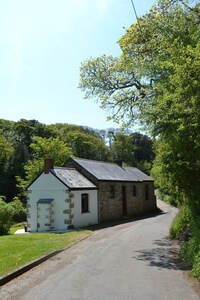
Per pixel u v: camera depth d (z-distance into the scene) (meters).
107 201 27.45
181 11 10.97
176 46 8.72
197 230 10.41
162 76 12.26
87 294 7.07
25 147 55.09
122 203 30.17
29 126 62.22
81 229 21.50
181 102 7.48
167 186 13.78
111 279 8.26
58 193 23.16
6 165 49.25
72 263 10.32
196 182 11.47
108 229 20.48
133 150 74.69
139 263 10.10
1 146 51.03
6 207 21.70
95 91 20.31
